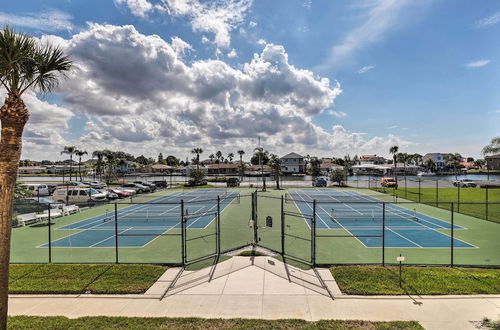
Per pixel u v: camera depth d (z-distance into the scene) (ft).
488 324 19.86
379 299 24.03
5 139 15.28
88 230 54.13
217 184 165.58
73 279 28.14
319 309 22.48
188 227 56.34
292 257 35.60
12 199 15.49
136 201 93.50
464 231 51.39
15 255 38.37
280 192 119.03
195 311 22.27
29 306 23.07
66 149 182.29
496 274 28.81
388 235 48.47
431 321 20.48
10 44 15.08
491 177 232.73
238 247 40.42
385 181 143.95
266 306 23.04
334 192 118.83
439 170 352.69
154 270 30.53
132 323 20.25
